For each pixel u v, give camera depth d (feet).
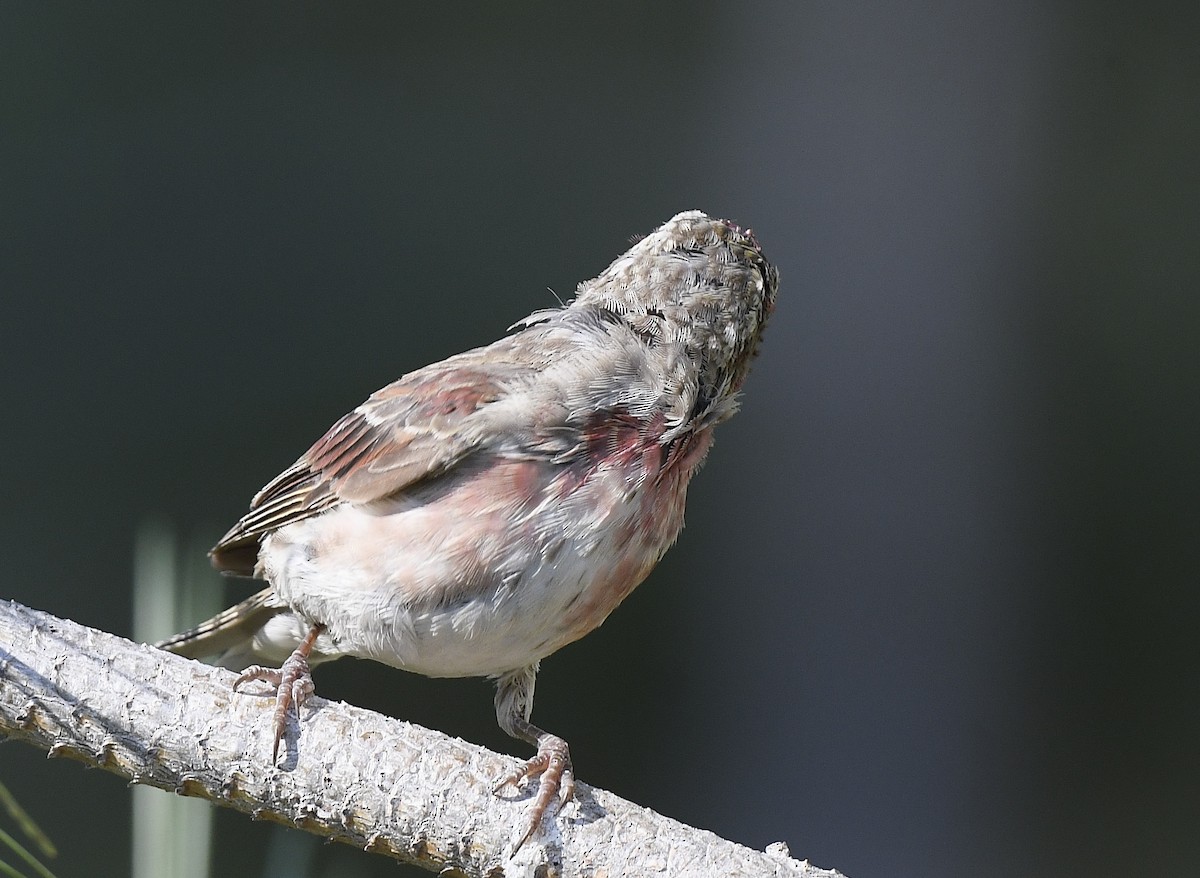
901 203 42.86
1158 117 43.29
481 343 46.37
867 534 41.45
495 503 21.18
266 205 46.83
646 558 21.98
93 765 18.16
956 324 42.37
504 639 21.50
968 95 43.01
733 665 41.81
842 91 43.39
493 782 18.22
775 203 43.80
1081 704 41.37
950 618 41.24
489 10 47.37
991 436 42.09
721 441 42.14
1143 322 42.65
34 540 43.68
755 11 44.75
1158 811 40.40
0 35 45.96
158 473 44.96
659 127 46.37
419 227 46.93
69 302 45.65
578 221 46.68
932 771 40.63
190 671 18.54
